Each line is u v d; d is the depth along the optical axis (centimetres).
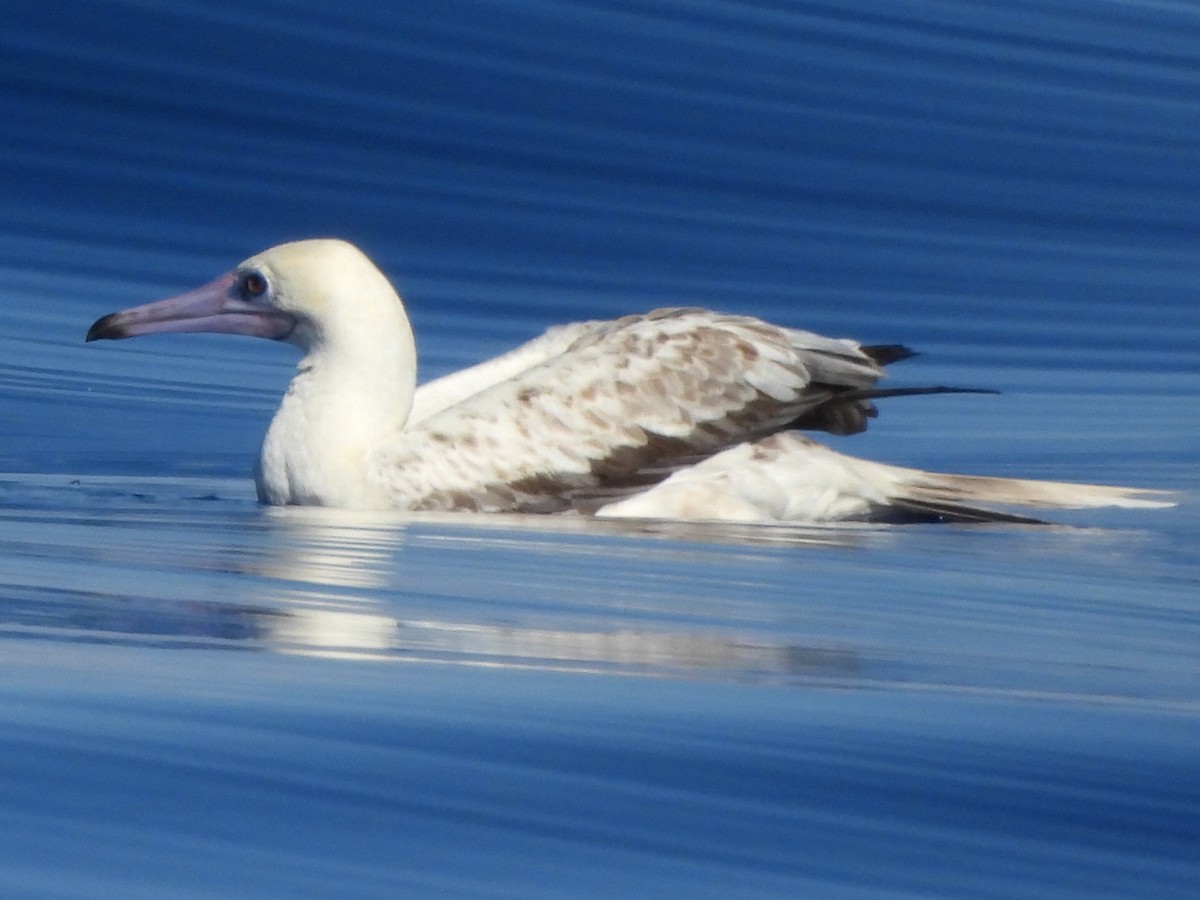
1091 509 1587
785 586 1249
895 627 1148
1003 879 772
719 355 1473
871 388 1490
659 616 1145
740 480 1473
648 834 799
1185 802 857
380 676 983
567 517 1447
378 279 1488
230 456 1831
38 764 833
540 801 824
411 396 1486
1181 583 1306
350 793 823
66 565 1222
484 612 1133
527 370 1486
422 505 1445
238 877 739
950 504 1510
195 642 1032
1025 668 1064
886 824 821
